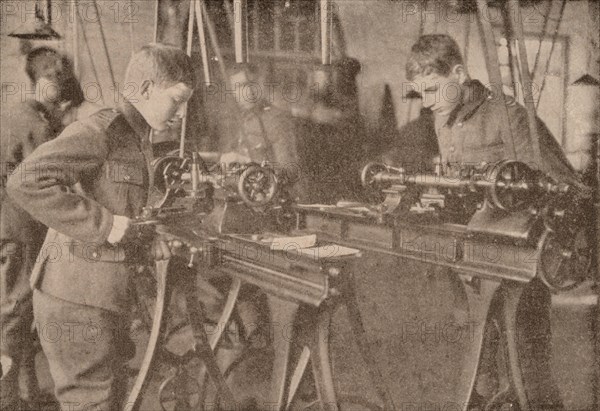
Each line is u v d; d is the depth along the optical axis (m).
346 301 2.24
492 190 2.29
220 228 2.54
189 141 3.09
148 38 2.91
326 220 2.76
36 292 2.34
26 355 2.76
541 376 2.55
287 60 3.08
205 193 2.58
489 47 2.72
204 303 2.80
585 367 2.66
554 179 2.51
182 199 2.62
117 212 2.28
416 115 2.97
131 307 2.39
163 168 2.69
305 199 3.10
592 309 2.63
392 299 2.93
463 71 2.79
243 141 3.12
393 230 2.62
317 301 2.04
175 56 2.42
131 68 2.39
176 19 2.98
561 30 2.76
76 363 2.31
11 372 2.73
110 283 2.30
